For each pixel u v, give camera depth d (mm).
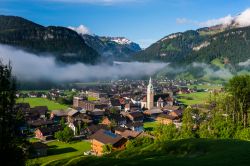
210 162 60812
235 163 58844
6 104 46188
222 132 121625
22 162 48438
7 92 46531
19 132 49094
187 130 133250
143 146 82188
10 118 46688
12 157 46594
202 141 77688
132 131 191875
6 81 46438
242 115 137750
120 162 65438
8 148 46344
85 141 192125
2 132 45625
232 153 66000
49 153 163125
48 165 72250
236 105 145875
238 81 140625
